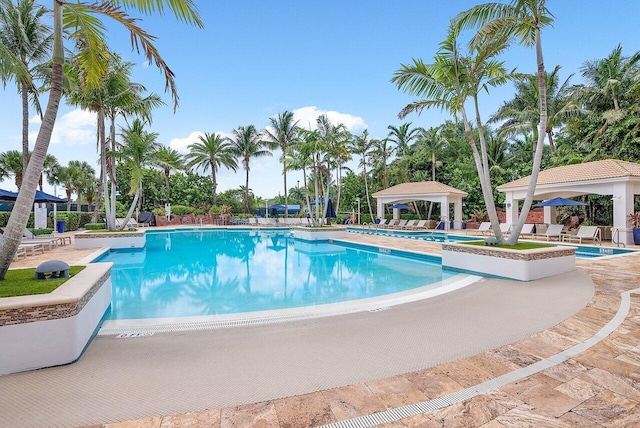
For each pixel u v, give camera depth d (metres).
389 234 23.14
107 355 4.00
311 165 21.86
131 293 8.13
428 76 9.73
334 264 12.31
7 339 3.49
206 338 4.61
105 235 15.42
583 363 3.64
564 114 23.59
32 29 15.68
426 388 3.17
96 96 15.91
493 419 2.68
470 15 8.91
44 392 3.12
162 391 3.14
